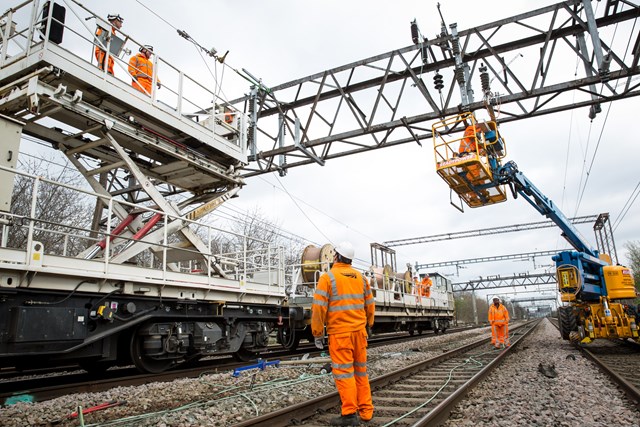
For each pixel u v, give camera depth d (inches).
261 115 630.5
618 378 284.8
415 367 340.8
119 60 339.6
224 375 320.8
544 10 486.0
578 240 579.8
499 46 518.9
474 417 201.3
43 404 228.2
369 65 558.3
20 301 245.0
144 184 349.4
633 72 440.5
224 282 388.2
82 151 363.6
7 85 301.3
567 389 271.6
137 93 344.8
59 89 289.4
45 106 304.2
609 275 546.3
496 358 390.6
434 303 1058.1
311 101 597.0
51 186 827.4
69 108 302.7
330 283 194.7
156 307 326.0
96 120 320.8
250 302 423.5
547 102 495.5
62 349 257.9
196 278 358.6
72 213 865.5
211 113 428.8
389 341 778.8
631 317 527.5
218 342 382.0
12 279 240.8
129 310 299.4
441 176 495.8
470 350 533.6
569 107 493.7
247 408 217.9
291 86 594.9
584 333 526.9
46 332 249.1
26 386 298.5
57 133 348.8
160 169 420.2
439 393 253.3
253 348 435.2
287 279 625.9
